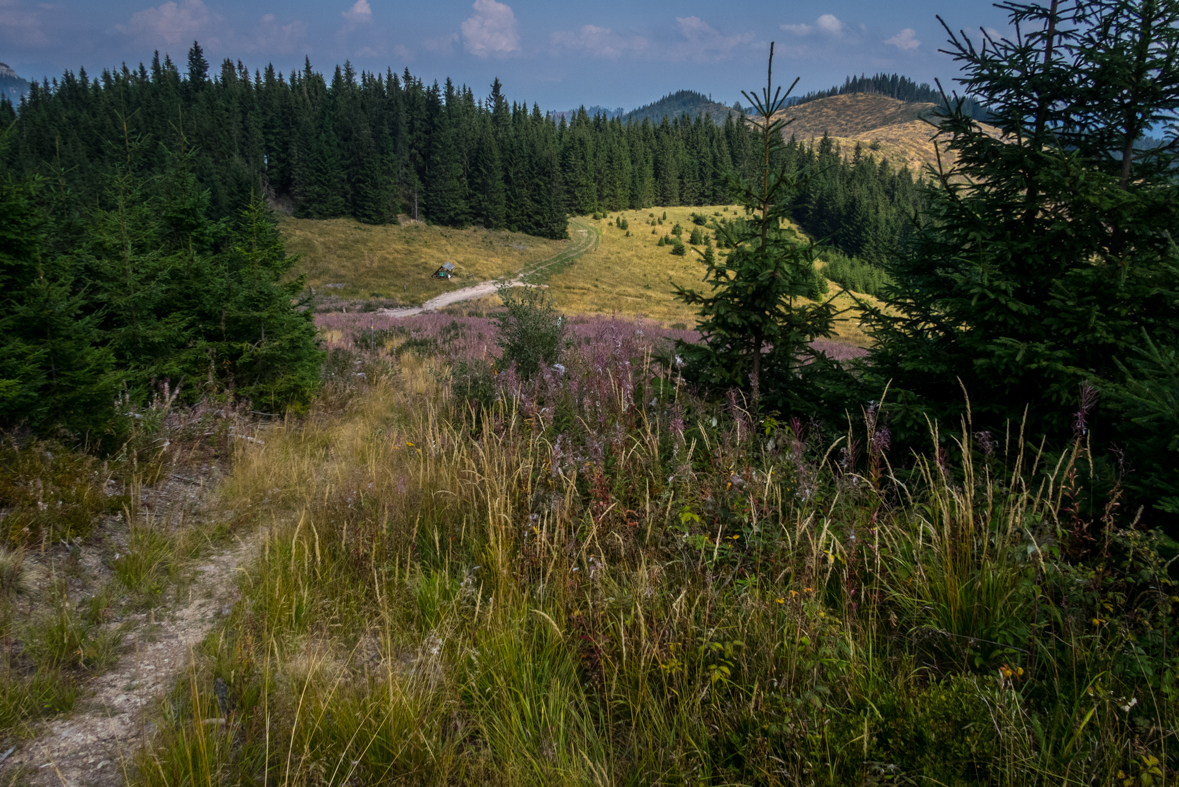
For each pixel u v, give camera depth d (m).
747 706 2.34
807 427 5.05
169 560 4.14
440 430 6.26
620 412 5.41
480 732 2.52
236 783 2.24
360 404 9.18
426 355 14.96
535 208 99.88
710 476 4.15
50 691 2.73
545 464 4.48
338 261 69.56
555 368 6.87
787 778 2.04
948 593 2.80
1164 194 3.87
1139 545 2.58
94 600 3.47
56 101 96.62
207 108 92.69
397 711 2.44
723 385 5.82
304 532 4.30
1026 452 4.05
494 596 3.34
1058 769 2.03
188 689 2.79
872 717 2.29
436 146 104.38
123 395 6.26
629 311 51.53
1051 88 4.45
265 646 3.02
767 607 2.83
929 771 2.03
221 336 7.97
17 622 3.24
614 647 2.76
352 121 102.75
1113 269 3.91
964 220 4.77
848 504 3.60
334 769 2.27
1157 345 3.71
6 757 2.38
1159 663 2.30
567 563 3.40
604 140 136.38
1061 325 4.01
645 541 3.54
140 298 7.05
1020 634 2.54
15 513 4.14
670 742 2.29
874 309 5.18
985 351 4.43
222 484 5.64
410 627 3.25
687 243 97.62
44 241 5.57
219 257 8.49
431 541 4.22
